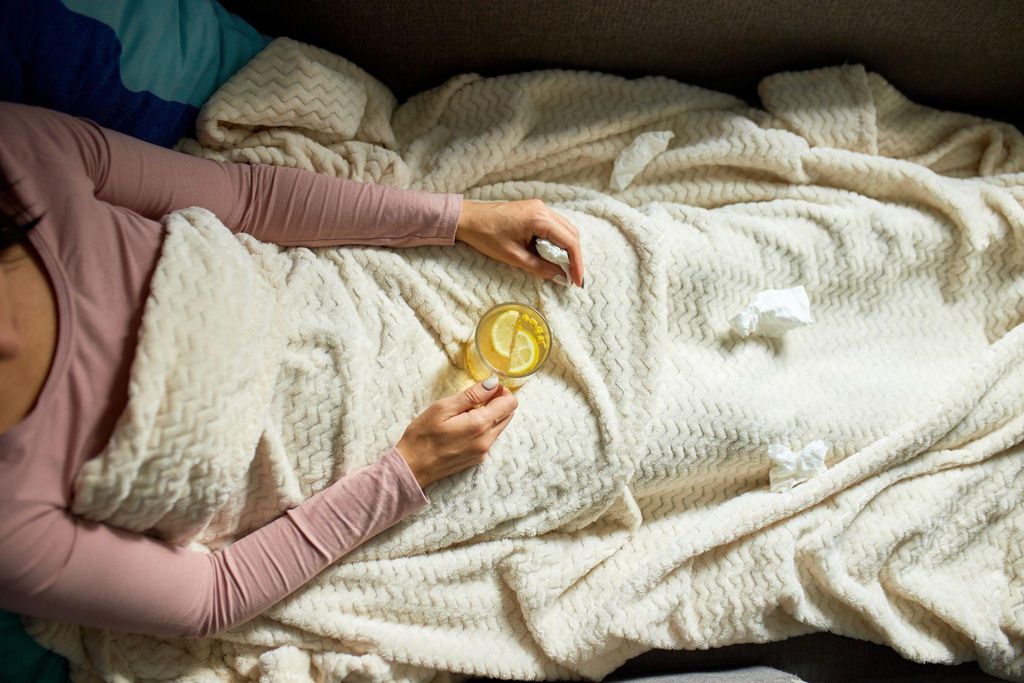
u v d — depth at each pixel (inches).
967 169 63.7
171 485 46.1
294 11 56.0
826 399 56.3
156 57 51.3
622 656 56.1
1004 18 58.5
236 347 47.1
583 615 55.1
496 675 54.2
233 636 50.8
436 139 58.8
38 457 44.3
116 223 47.1
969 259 58.3
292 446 50.3
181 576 47.2
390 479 50.0
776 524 56.0
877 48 60.1
